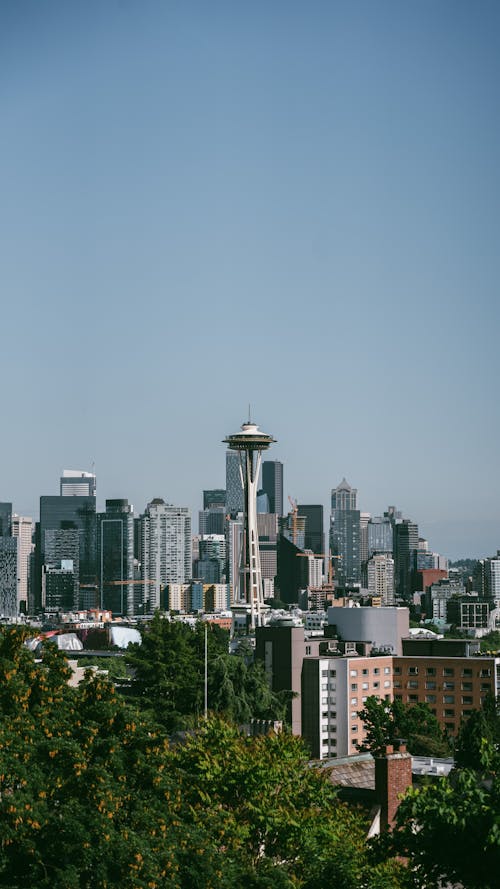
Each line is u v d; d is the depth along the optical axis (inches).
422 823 2140.7
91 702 2613.2
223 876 2272.4
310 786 2849.4
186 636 7795.3
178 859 2224.4
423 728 7741.1
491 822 2018.9
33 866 2064.5
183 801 2529.5
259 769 2748.5
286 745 2938.0
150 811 2301.9
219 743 2901.1
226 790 2743.6
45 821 2100.1
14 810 2074.3
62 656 2783.0
